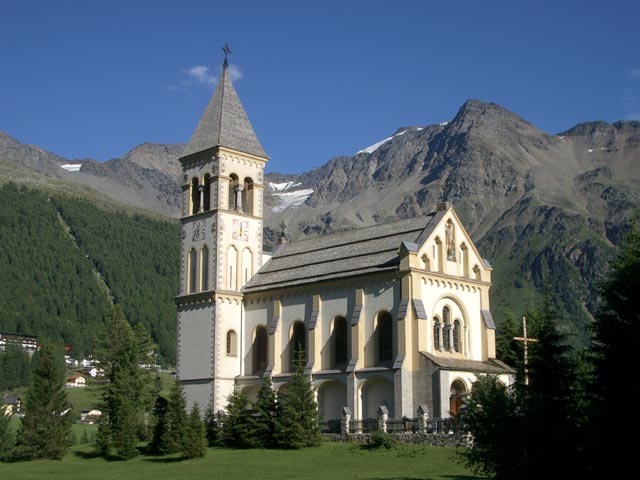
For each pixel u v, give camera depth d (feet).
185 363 297.94
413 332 234.79
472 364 244.22
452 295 251.19
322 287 264.72
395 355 237.25
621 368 122.42
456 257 256.52
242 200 310.65
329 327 260.42
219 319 290.15
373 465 183.01
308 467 187.21
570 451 122.11
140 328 394.93
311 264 281.33
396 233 263.49
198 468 198.39
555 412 141.38
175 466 207.21
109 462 233.14
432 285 245.45
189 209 312.91
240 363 292.20
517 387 139.74
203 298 295.69
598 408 123.34
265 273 299.58
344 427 230.89
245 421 235.40
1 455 276.82
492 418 128.36
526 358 203.00
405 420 218.18
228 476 179.63
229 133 309.22
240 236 303.68
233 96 320.29
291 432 219.82
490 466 130.00
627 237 147.64
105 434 254.27
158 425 244.42
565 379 168.86
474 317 258.37
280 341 276.62
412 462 183.11
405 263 239.50
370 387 243.40
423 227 256.11
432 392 226.99
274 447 224.94
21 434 248.52
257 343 289.94
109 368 372.17
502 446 126.11
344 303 257.34
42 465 229.86
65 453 250.98
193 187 314.55
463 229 261.24
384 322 245.65
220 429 246.88
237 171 308.60
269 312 285.64
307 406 224.12
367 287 250.57
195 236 307.78
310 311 268.00
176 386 254.88
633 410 117.80
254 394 283.59
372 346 244.63
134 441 238.89
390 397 236.63
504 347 299.17
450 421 205.46
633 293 126.62
